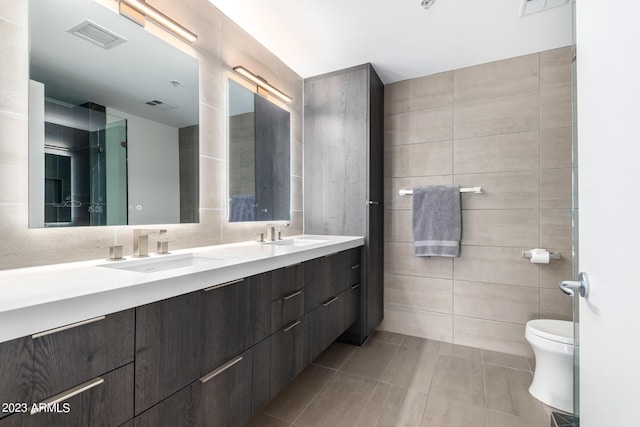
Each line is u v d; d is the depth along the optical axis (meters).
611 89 0.62
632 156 0.53
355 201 2.49
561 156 2.19
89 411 0.73
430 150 2.59
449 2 1.76
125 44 1.38
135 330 0.83
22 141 1.05
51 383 0.66
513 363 2.16
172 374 0.93
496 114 2.38
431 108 2.60
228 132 1.92
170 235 1.57
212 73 1.81
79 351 0.71
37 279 0.88
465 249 2.46
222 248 1.73
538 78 2.26
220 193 1.86
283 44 2.21
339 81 2.56
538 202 2.25
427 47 2.22
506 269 2.33
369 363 2.15
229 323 1.15
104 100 1.30
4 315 0.59
